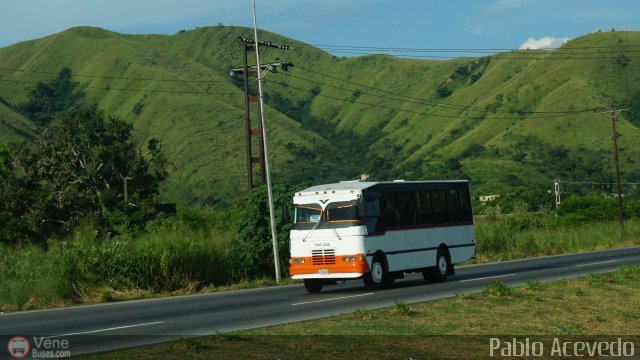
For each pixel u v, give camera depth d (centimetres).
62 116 7150
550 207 10681
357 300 1991
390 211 2438
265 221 3081
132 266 2556
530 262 3525
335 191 2344
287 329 1391
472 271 3072
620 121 17688
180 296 2400
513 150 17688
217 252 2814
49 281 2311
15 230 6066
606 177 15212
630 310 1659
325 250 2316
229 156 16200
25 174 6825
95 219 5969
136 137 17912
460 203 2783
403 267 2450
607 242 5009
